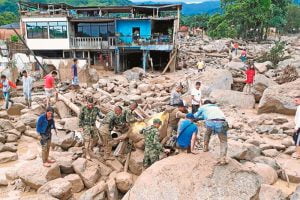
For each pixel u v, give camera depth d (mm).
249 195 7914
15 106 17547
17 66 26750
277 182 10469
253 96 19781
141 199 7895
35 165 10641
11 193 10023
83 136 11930
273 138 13977
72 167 10633
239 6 61906
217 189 7875
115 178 9969
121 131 11625
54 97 17922
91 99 11492
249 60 33062
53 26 33812
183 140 9531
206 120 8570
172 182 7980
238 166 8320
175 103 14375
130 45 32469
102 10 35250
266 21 63406
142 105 18125
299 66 24734
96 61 35781
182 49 41562
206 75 22328
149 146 10070
